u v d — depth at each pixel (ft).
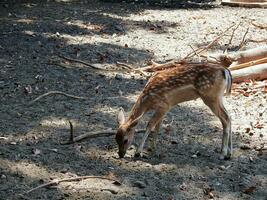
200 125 40.50
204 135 38.58
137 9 88.53
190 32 72.64
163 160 34.42
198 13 86.07
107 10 86.63
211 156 35.19
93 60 57.82
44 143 36.32
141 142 34.53
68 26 73.20
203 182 31.89
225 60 51.65
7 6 85.71
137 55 60.54
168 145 36.65
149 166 33.50
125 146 33.55
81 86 49.06
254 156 35.50
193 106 44.65
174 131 39.06
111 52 61.21
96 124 40.06
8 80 49.62
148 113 42.32
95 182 31.37
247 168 33.78
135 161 34.12
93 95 46.80
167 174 32.65
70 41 65.26
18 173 32.09
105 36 68.80
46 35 67.56
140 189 30.83
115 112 42.83
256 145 37.09
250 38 69.46
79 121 40.47
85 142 36.55
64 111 42.47
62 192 30.12
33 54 58.85
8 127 38.75
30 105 43.55
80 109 43.11
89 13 83.35
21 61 56.03
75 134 37.99
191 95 34.30
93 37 67.82
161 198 29.94
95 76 52.31
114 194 30.14
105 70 54.13
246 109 43.93
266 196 30.68
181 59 55.21
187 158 34.81
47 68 53.98
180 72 34.06
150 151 35.63
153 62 54.34
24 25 72.49
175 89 33.73
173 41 67.56
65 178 31.55
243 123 40.96
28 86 47.98
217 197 30.30
